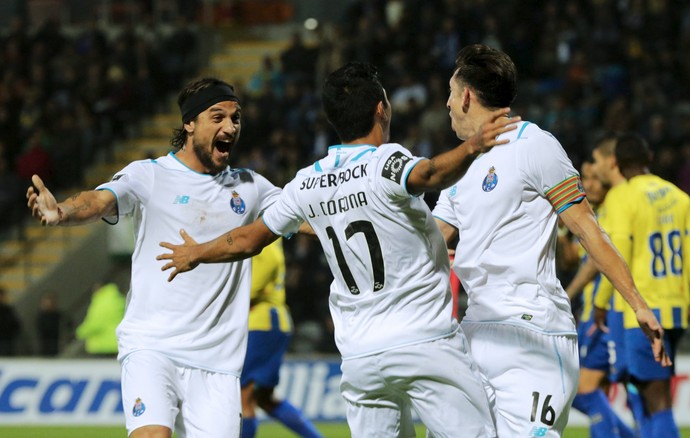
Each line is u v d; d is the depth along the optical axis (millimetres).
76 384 41156
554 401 15633
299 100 59688
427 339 14969
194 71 69938
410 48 61031
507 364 15820
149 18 70812
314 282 47250
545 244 15820
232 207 17781
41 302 52062
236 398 17328
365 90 15164
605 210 23781
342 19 74688
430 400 15117
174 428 17266
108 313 46219
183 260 16125
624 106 53406
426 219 14977
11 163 61438
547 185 15508
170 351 17047
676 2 61094
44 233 59938
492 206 15930
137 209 17703
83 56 66438
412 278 15031
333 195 15180
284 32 74438
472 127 16125
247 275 17875
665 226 23328
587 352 25750
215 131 17578
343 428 38125
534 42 60312
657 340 15117
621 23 60188
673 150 50344
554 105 54875
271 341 26859
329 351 42281
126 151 64000
